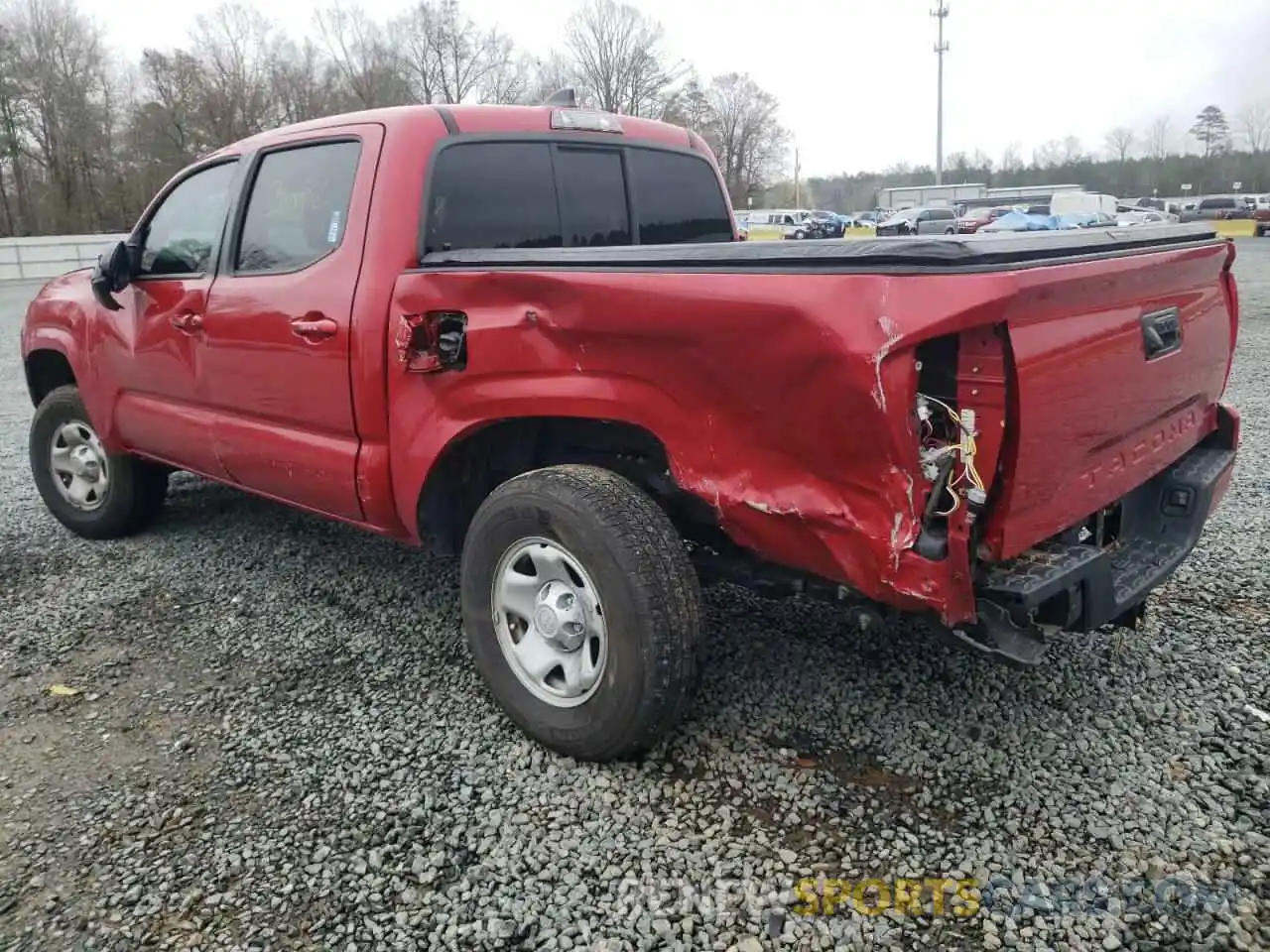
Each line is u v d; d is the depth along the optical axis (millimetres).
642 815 2873
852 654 3797
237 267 4176
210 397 4320
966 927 2422
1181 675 3566
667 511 3350
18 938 2480
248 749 3293
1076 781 2965
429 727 3393
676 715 2955
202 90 57125
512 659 3270
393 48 58625
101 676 3840
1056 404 2525
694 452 2805
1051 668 3641
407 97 58688
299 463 3926
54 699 3668
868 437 2424
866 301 2352
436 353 3316
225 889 2629
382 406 3537
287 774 3143
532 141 3941
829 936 2406
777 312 2471
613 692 2922
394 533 3760
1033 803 2865
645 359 2807
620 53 61594
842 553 2592
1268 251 27953
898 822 2812
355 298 3529
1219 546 4770
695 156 4703
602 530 2875
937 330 2283
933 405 2473
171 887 2643
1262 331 12008
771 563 3006
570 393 2982
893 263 2354
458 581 4699
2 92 56438
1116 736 3195
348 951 2406
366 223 3547
